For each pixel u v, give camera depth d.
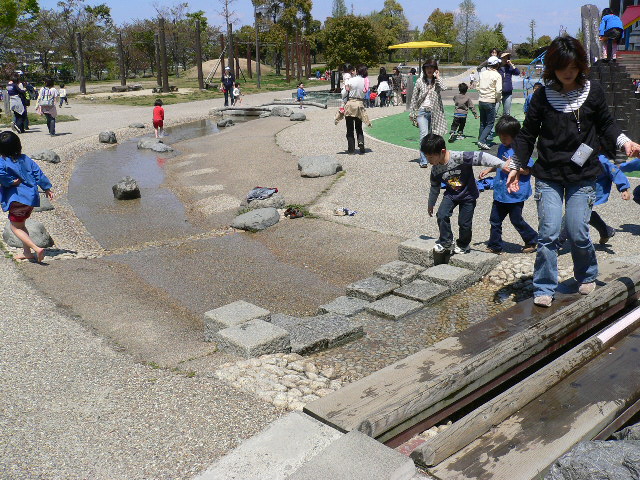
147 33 62.19
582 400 3.29
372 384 3.55
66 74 58.41
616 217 8.07
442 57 86.25
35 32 56.25
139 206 11.09
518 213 6.62
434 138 5.95
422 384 3.36
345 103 13.59
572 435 2.99
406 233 8.18
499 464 2.79
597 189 6.63
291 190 11.17
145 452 3.21
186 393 3.90
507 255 6.77
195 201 11.24
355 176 11.72
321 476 2.66
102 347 4.80
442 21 87.81
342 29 39.62
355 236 8.24
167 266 7.44
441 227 6.38
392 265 6.62
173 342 4.98
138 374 4.24
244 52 67.88
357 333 5.24
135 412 3.66
